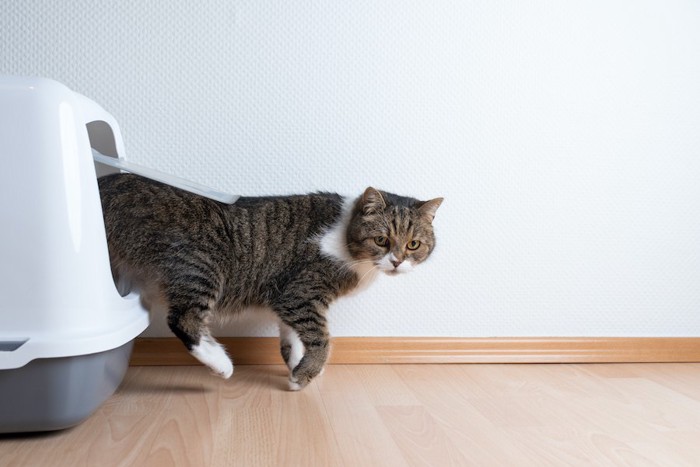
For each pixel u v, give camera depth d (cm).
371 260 155
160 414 127
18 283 105
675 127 184
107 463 100
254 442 112
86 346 105
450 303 179
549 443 116
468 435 119
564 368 177
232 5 165
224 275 148
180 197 143
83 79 162
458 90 175
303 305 151
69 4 159
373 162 174
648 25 180
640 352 186
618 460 108
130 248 138
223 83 167
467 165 177
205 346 143
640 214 185
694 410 139
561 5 177
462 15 173
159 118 166
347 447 111
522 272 181
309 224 155
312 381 156
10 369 102
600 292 185
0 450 105
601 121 180
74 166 109
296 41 168
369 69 171
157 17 163
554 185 180
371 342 175
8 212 104
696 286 188
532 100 177
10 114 105
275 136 170
